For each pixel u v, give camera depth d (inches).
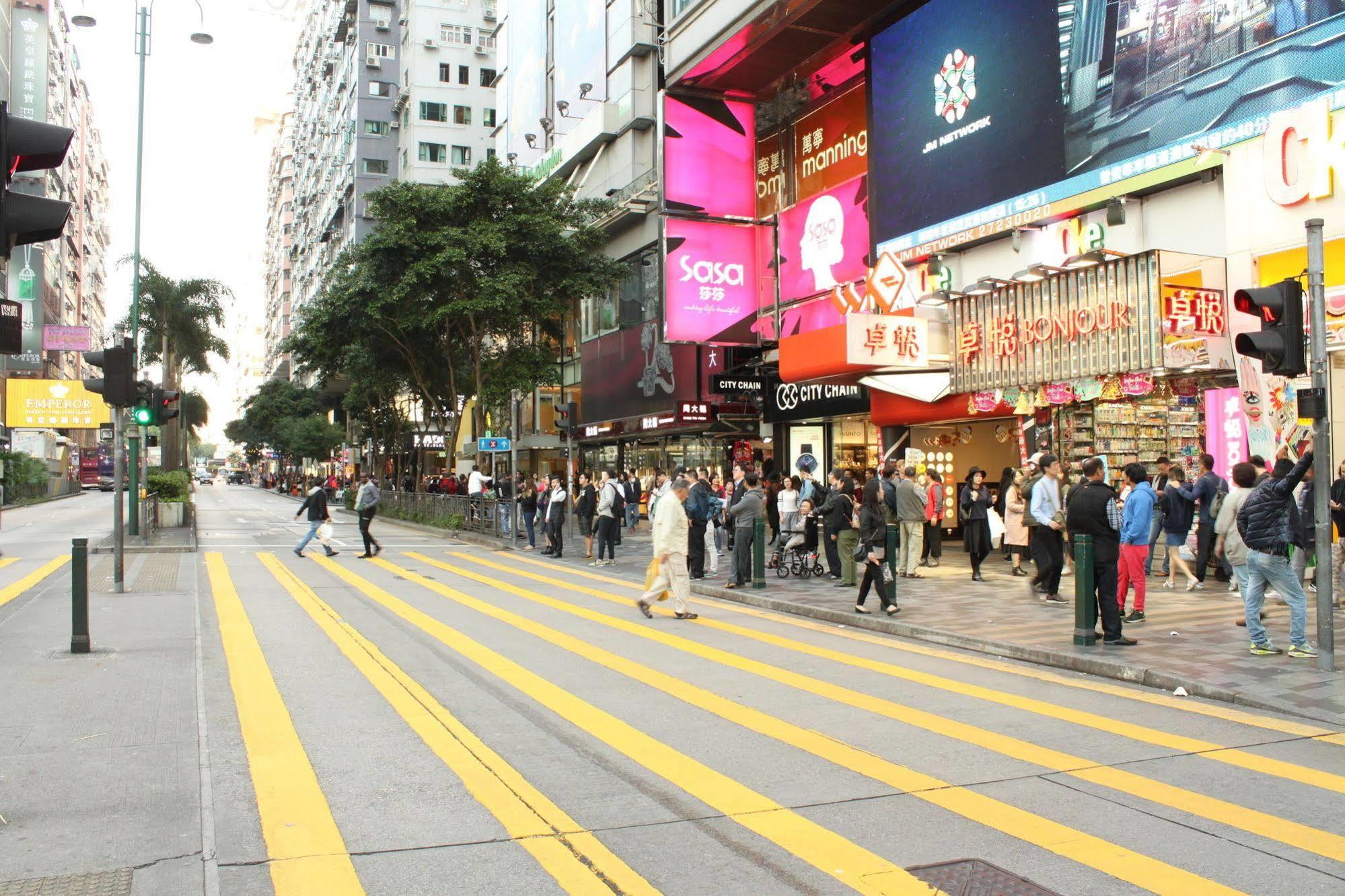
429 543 987.3
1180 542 511.8
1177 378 567.2
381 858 168.7
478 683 314.7
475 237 1046.4
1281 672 310.5
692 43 895.1
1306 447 457.4
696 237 943.7
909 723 263.1
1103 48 609.6
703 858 169.3
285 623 436.8
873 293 715.4
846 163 883.4
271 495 2883.9
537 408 1619.1
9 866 161.8
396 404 1793.8
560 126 1445.6
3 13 2546.8
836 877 161.0
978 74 706.8
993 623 418.0
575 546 932.0
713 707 281.9
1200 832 181.3
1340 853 171.5
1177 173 559.2
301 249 3951.8
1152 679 311.3
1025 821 187.2
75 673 315.9
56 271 3346.5
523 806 196.2
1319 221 314.2
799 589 556.1
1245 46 522.0
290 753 233.1
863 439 907.4
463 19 2566.4
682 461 1220.5
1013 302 658.2
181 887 154.4
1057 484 481.7
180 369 1996.8
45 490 2325.3
